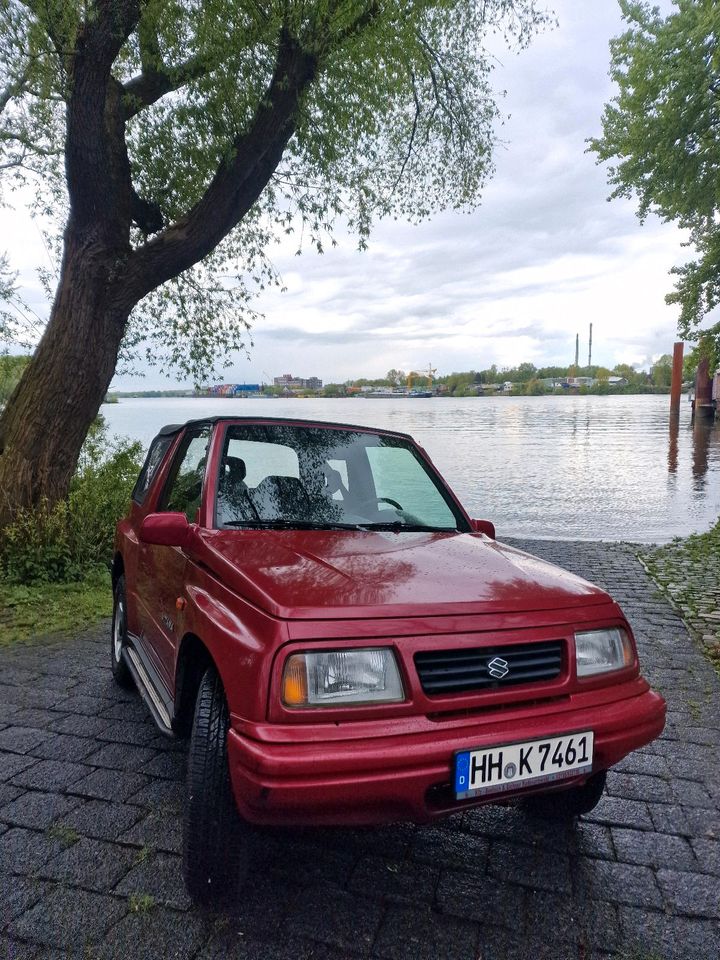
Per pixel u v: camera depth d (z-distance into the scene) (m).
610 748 2.56
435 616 2.42
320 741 2.14
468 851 2.95
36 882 2.64
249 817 2.20
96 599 7.41
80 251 7.76
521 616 2.55
